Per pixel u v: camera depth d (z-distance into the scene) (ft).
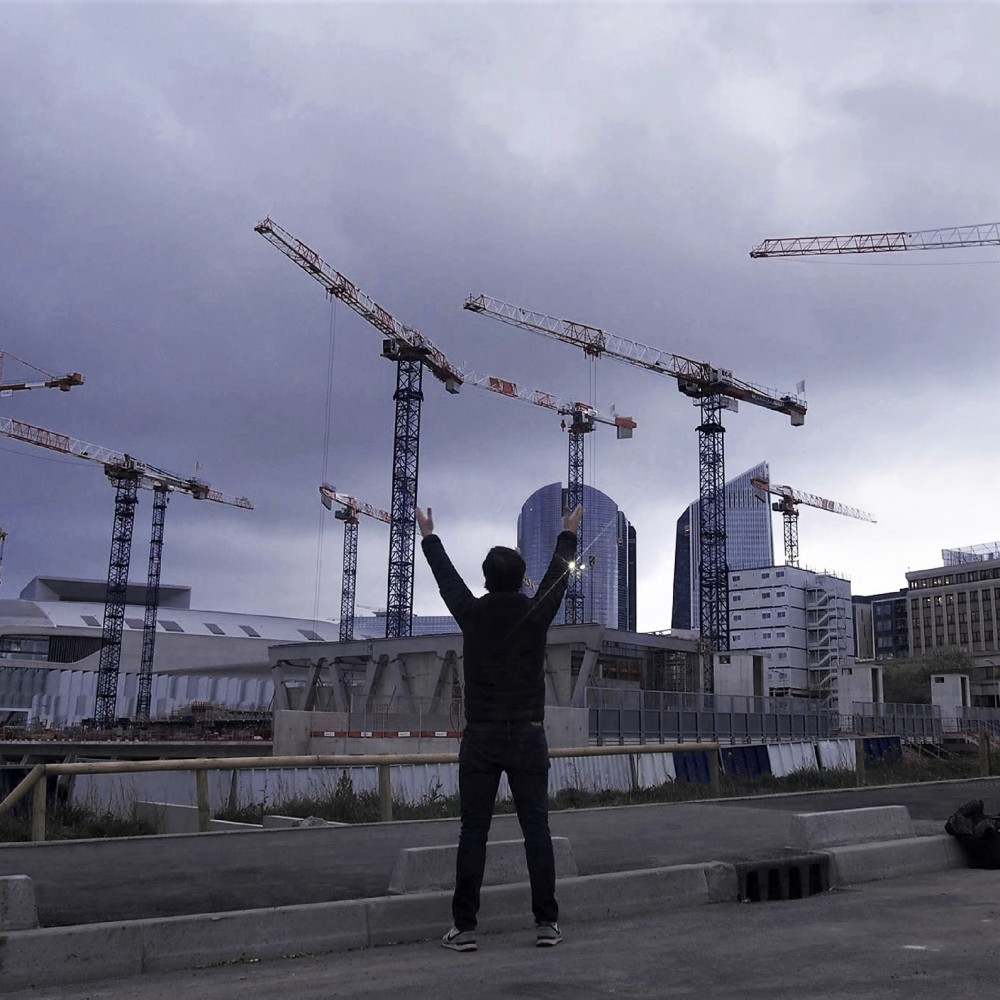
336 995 14.88
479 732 18.51
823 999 14.53
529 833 18.76
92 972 16.26
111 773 36.73
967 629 523.29
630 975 16.17
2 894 16.81
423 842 31.37
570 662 187.01
